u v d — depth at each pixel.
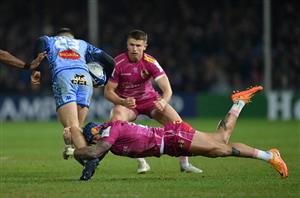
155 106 30.50
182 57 89.00
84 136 25.56
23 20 94.56
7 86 85.31
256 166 31.92
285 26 92.56
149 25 93.62
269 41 80.62
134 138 25.30
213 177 27.41
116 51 91.31
